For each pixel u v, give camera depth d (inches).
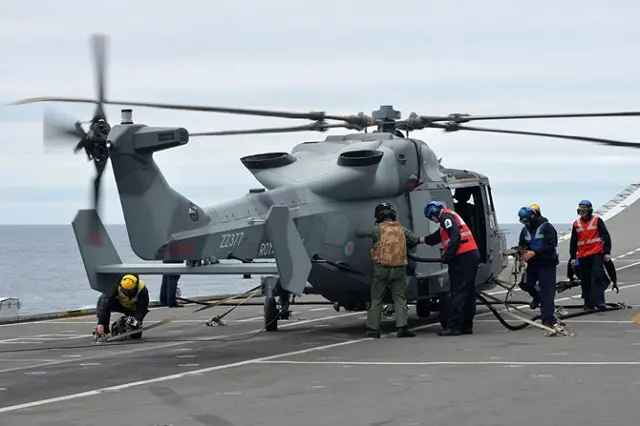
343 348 631.2
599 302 867.4
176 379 506.0
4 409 430.3
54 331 816.9
